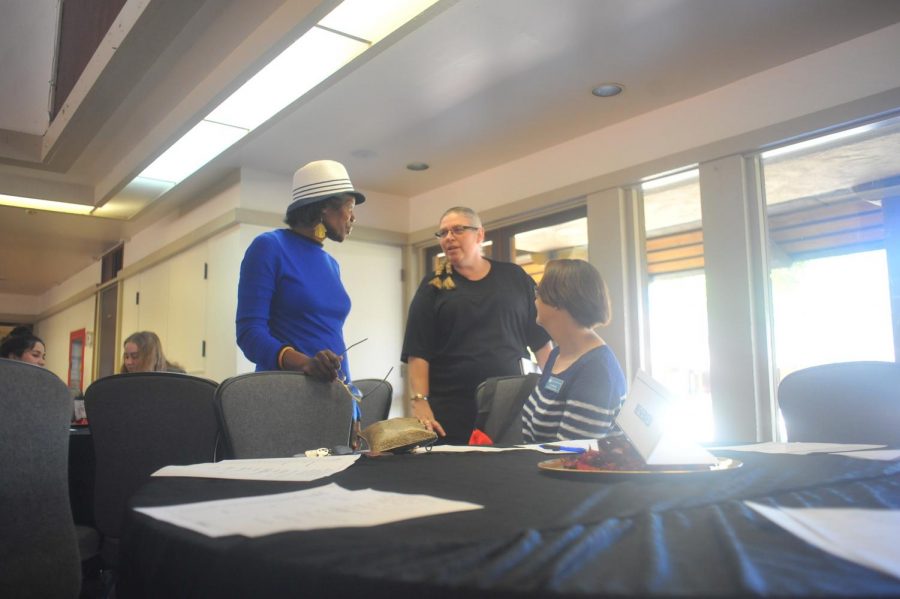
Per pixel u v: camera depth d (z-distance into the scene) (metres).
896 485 0.76
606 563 0.44
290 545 0.49
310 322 1.91
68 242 7.16
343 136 4.18
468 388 2.58
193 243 5.36
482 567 0.43
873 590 0.37
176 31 2.82
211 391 2.15
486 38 3.03
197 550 0.52
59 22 3.78
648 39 3.05
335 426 1.58
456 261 2.66
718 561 0.44
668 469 0.88
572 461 0.98
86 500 2.58
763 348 3.36
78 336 8.78
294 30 2.59
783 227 3.50
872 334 3.23
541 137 4.24
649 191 4.04
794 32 3.00
